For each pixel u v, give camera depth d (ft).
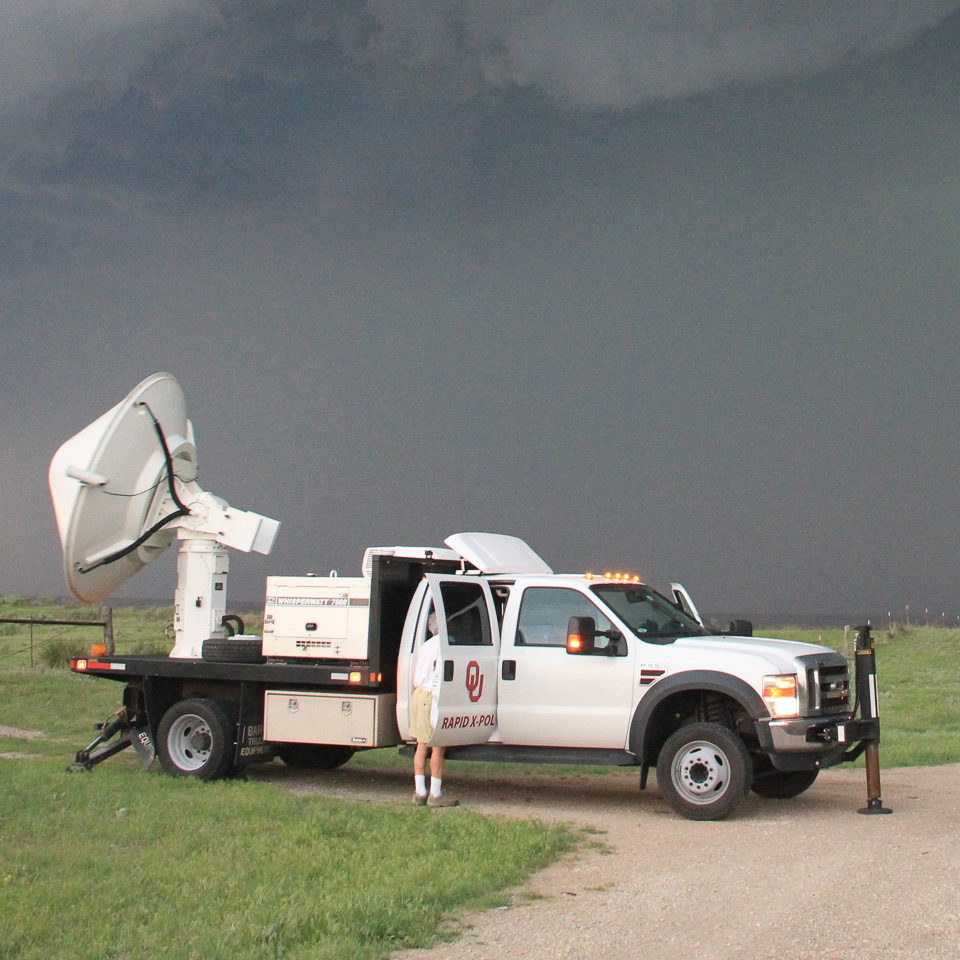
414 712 33.86
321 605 38.04
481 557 38.04
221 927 19.49
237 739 38.37
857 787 38.63
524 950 18.79
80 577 42.55
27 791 33.94
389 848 26.13
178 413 45.80
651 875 24.27
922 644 111.86
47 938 19.02
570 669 34.14
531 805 35.09
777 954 18.42
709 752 31.63
